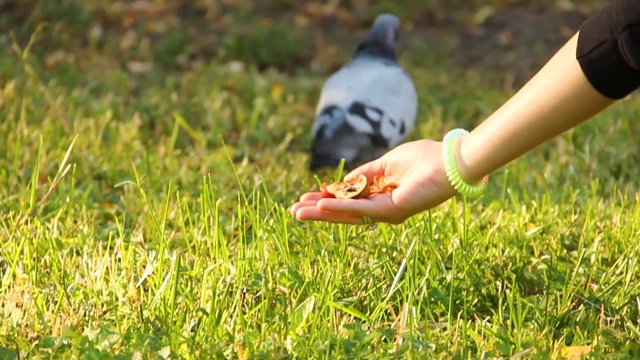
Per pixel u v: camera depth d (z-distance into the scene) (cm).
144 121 693
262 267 390
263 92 793
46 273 392
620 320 356
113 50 916
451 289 350
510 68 971
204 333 335
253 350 317
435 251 397
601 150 632
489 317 363
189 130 636
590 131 691
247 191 529
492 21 1076
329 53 973
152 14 1018
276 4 1082
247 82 815
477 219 468
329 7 1084
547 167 598
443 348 322
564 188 514
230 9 1051
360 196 324
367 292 374
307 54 971
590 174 585
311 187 544
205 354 313
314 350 319
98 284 377
